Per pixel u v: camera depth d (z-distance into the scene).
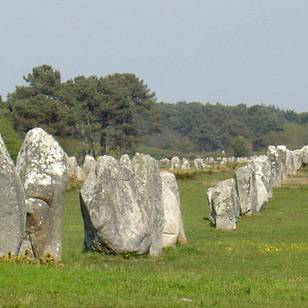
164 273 35.78
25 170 39.16
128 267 38.66
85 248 44.03
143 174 46.38
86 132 166.50
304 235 58.00
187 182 104.44
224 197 64.31
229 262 43.41
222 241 54.00
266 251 47.84
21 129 149.62
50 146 39.62
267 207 81.62
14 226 34.84
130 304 25.88
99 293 27.55
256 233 60.00
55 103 152.12
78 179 97.44
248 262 43.50
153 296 27.88
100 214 42.31
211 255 46.12
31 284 27.83
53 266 32.97
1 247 34.56
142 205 44.53
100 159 43.47
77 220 68.69
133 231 43.25
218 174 113.38
